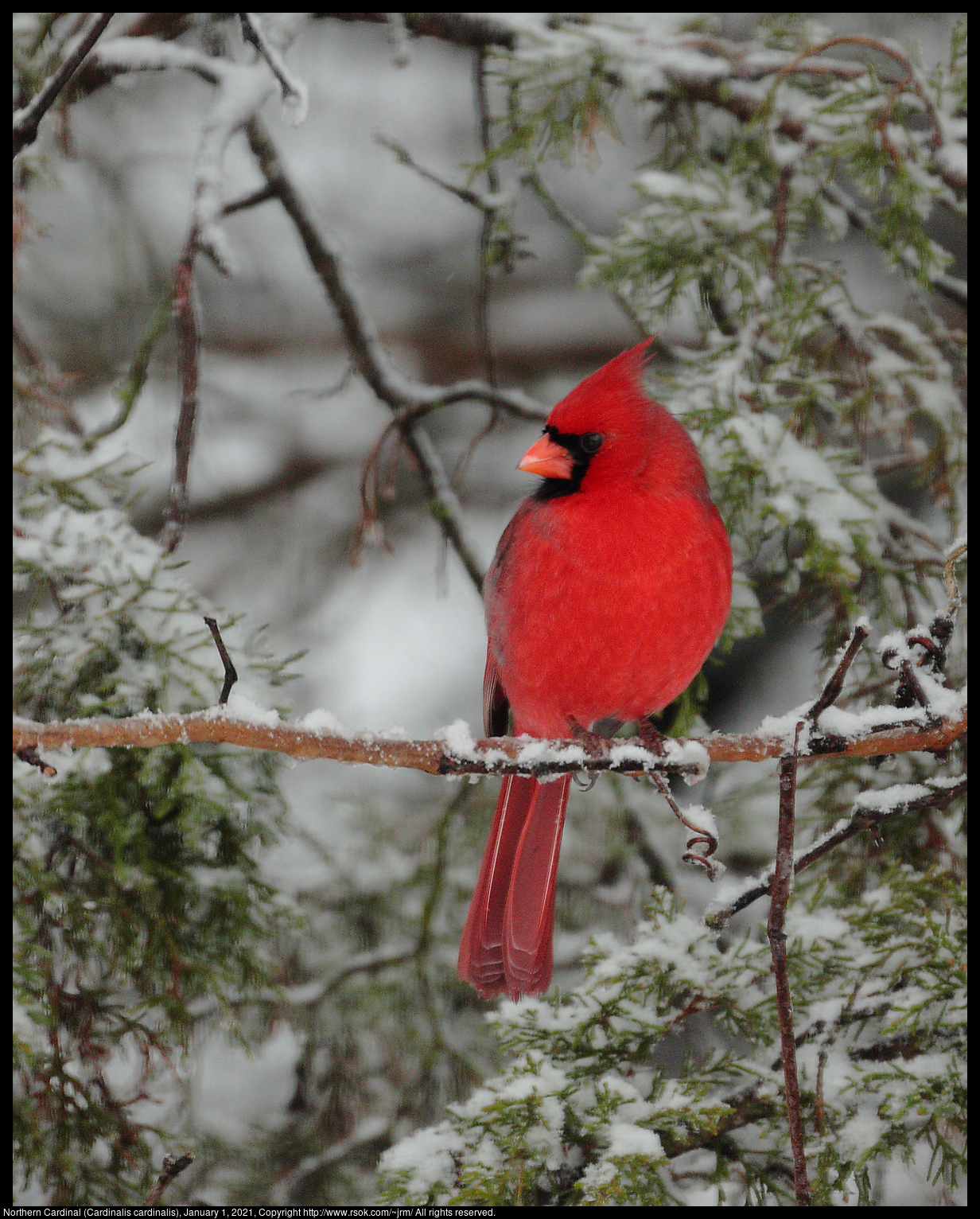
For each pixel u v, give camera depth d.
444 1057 4.21
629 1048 4.06
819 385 4.16
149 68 4.18
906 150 4.17
